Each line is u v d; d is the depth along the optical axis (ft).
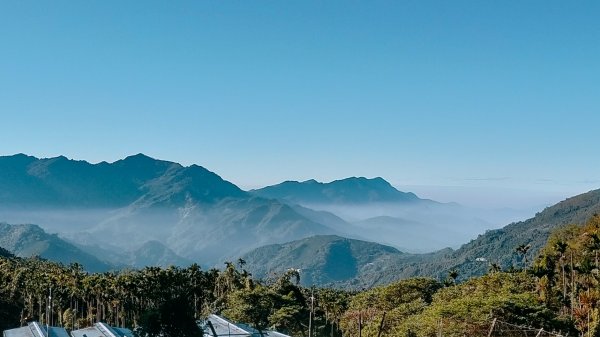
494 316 307.17
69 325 525.75
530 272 454.81
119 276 567.59
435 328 315.78
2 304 561.43
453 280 585.63
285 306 462.60
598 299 334.85
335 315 544.62
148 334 210.79
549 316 315.37
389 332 384.27
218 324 368.07
